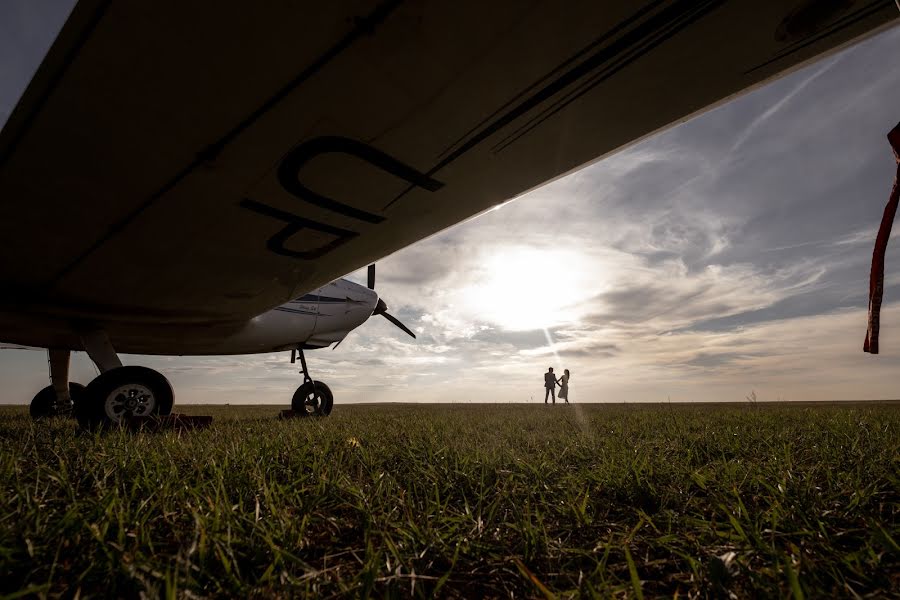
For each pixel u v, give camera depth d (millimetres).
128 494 1386
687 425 3488
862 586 805
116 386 3682
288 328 5945
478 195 2521
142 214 2613
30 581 835
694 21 1477
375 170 2275
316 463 1775
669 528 1069
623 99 1805
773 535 977
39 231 2754
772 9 1428
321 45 1562
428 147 2088
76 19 1471
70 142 2021
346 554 1015
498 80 1721
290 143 2047
